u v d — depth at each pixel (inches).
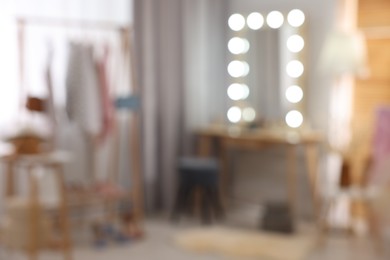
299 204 198.4
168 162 199.8
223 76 212.5
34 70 164.9
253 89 203.5
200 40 207.5
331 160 188.5
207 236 169.2
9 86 160.4
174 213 190.1
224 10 211.6
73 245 160.9
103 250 156.8
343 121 187.0
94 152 171.5
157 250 157.4
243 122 205.8
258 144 189.5
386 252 126.9
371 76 183.6
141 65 190.7
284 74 195.9
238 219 195.6
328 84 189.8
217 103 212.8
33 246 136.7
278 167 203.2
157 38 195.2
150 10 191.8
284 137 183.9
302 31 191.9
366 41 183.8
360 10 184.2
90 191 160.2
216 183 183.8
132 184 190.7
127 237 165.5
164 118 199.0
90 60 156.1
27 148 136.0
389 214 119.2
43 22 166.2
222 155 211.2
